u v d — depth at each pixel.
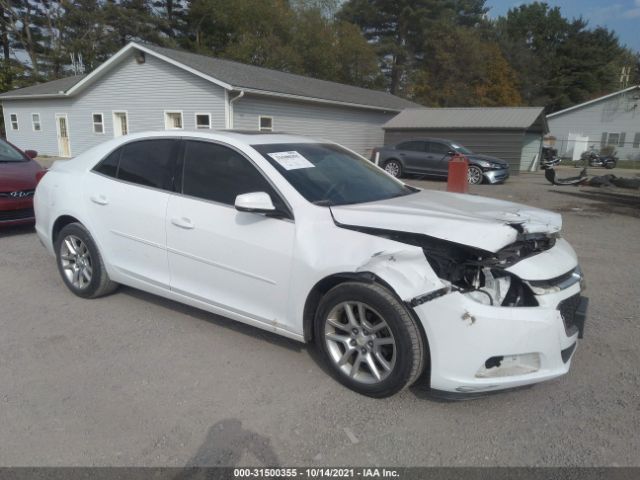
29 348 3.66
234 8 38.62
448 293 2.67
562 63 51.53
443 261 2.94
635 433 2.72
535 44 56.19
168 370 3.35
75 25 40.16
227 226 3.48
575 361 3.56
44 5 40.62
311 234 3.14
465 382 2.70
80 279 4.62
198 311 4.38
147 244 3.98
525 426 2.79
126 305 4.50
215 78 17.95
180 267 3.81
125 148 4.32
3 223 6.72
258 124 19.80
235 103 18.61
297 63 36.84
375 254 2.86
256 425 2.77
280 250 3.23
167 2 43.28
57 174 4.82
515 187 15.12
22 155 7.96
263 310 3.42
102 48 40.03
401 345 2.79
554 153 29.52
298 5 40.69
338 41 40.00
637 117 34.09
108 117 22.56
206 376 3.28
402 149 17.75
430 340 2.72
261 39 36.38
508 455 2.54
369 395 3.01
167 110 20.30
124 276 4.26
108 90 22.11
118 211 4.14
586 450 2.58
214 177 3.68
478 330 2.63
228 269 3.51
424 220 2.92
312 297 3.19
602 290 5.17
